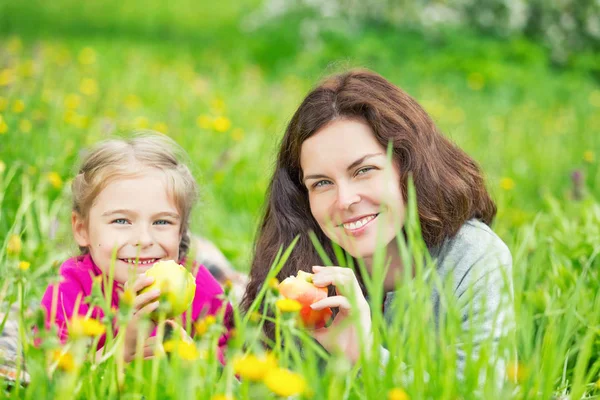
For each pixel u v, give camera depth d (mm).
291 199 3350
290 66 12945
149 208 3057
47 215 4414
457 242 3105
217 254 4348
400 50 13297
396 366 2109
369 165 2900
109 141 3279
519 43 13188
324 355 2121
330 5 14367
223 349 3238
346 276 2609
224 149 6320
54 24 17125
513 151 7578
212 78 11227
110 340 2238
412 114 3139
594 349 2996
